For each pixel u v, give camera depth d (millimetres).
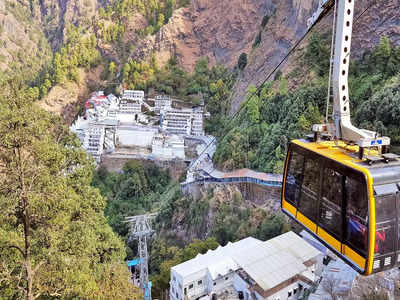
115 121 109375
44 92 141000
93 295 17109
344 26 7996
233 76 120500
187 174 84438
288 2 102625
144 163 94625
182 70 139625
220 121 109000
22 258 14227
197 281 34750
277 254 35219
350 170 8078
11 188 12625
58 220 13703
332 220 8781
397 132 44906
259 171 62500
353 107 56406
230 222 55250
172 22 146125
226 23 135750
